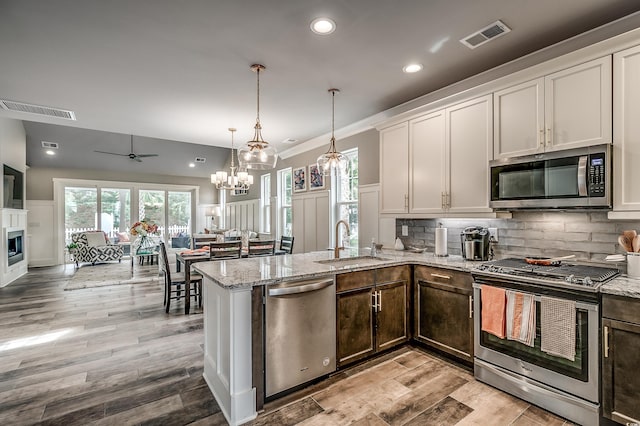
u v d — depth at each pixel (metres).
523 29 2.24
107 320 3.83
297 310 2.22
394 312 2.84
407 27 2.20
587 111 2.09
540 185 2.28
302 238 5.94
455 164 2.90
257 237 7.48
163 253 4.18
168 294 4.14
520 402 2.12
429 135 3.14
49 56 2.55
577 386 1.88
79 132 7.81
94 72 2.85
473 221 3.14
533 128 2.36
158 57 2.59
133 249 6.52
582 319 1.86
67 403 2.14
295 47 2.45
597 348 1.81
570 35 2.32
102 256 7.84
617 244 2.22
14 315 4.03
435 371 2.55
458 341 2.58
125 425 1.92
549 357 2.01
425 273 2.85
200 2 1.91
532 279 2.05
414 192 3.29
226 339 2.03
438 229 3.16
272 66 2.76
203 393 2.27
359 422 1.93
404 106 3.70
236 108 3.83
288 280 2.18
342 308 2.48
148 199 10.23
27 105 3.68
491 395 2.21
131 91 3.28
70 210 8.96
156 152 9.34
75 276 6.43
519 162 2.39
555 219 2.54
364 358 2.63
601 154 1.98
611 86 1.99
